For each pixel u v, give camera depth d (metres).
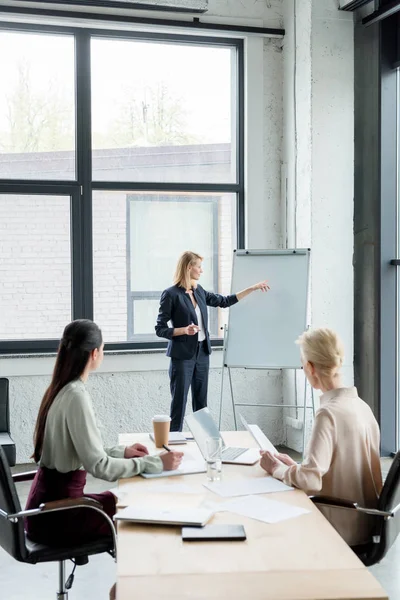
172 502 2.23
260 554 1.83
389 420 5.38
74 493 2.58
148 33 5.59
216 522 2.05
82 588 3.25
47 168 5.46
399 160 5.33
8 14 5.16
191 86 5.76
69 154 5.50
